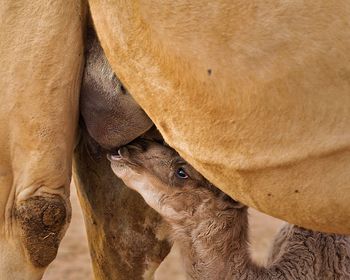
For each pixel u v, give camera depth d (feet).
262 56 27.32
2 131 31.58
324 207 28.55
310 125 27.55
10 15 31.07
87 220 38.81
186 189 36.52
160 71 28.84
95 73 32.96
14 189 32.19
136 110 33.78
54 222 32.45
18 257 32.86
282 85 27.35
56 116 31.68
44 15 31.01
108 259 38.91
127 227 38.14
